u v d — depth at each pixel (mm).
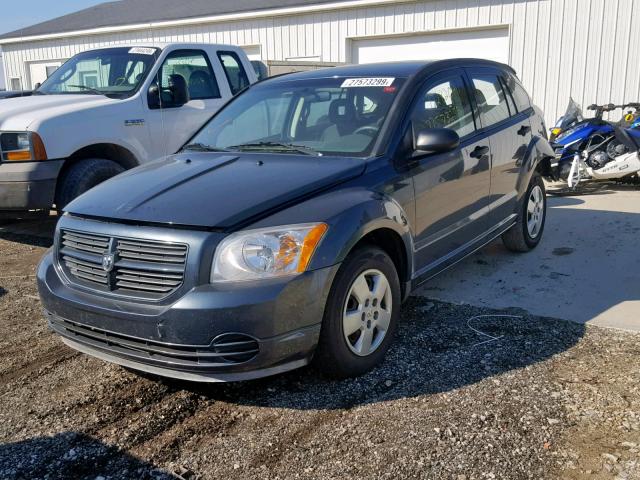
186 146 4703
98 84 7277
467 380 3467
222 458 2881
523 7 11594
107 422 3217
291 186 3375
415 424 3049
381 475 2688
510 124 5355
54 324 3572
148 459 2896
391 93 4203
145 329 3051
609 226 6746
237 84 7961
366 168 3689
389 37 13414
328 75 4723
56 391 3559
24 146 5898
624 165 8172
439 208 4219
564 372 3523
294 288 3043
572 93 11430
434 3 12555
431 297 4855
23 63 21297
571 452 2785
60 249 3586
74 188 6102
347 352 3389
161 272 3100
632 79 10859
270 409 3268
